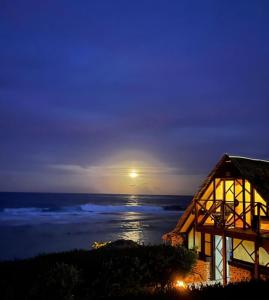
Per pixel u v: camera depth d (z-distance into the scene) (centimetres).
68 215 8350
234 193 1870
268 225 1669
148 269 1398
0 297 1028
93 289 1225
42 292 1080
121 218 7950
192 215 2019
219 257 1898
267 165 2062
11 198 15750
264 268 1630
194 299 900
